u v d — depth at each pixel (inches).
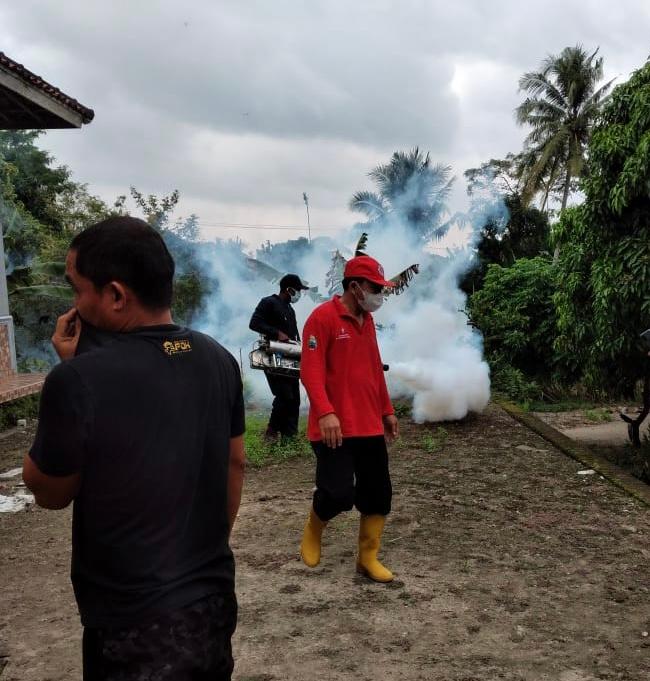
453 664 125.5
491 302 574.9
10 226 668.1
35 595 158.2
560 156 1545.3
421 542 184.7
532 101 1590.8
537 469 255.0
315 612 145.8
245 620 142.7
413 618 142.9
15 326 518.3
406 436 310.5
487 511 208.8
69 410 61.4
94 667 65.4
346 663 126.1
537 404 515.5
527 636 135.3
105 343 66.8
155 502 63.9
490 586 157.6
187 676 62.9
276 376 290.4
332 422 147.3
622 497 221.8
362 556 162.4
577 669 123.8
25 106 345.7
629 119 298.0
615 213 293.4
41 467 62.1
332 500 152.6
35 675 125.3
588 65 1553.9
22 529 203.5
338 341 152.7
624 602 149.4
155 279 68.6
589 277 322.3
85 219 1180.5
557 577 162.4
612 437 400.8
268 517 206.4
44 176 1163.3
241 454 77.9
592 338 328.2
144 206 695.1
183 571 65.5
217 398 71.1
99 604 64.0
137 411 63.8
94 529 63.5
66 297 483.5
